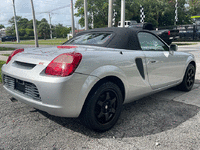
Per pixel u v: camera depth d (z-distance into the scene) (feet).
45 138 6.72
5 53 38.52
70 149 6.07
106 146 6.25
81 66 6.14
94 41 8.66
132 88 8.01
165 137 6.83
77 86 6.05
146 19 121.49
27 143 6.39
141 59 8.42
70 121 8.09
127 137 6.83
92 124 6.70
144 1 122.11
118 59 7.32
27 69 6.76
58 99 5.91
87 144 6.36
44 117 8.44
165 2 127.75
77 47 7.89
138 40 8.90
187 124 7.86
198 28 72.43
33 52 7.58
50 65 6.15
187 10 138.92
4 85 8.34
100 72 6.53
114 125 7.75
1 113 8.77
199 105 10.03
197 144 6.38
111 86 6.97
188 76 12.37
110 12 34.06
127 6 115.03
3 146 6.18
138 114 8.87
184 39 73.26
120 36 8.42
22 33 292.81
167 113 8.98
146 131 7.27
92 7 114.01
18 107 9.53
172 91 12.71
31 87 6.59
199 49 40.37
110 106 7.16
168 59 10.09
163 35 37.29
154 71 9.20
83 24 122.31
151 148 6.15
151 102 10.52
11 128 7.39
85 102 6.48
